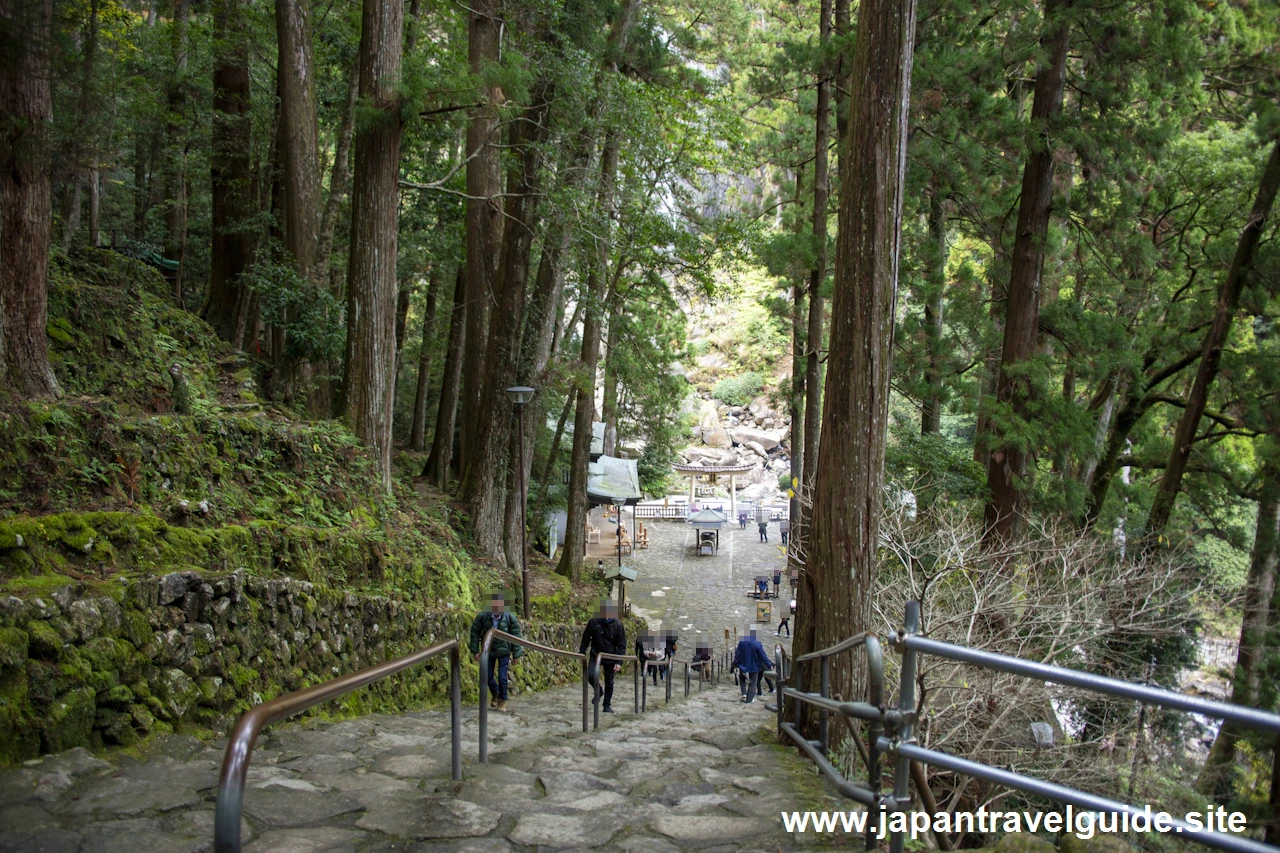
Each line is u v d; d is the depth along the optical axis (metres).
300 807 4.05
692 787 5.11
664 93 16.19
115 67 14.02
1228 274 13.34
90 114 7.06
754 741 7.23
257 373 13.55
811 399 16.28
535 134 16.72
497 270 18.98
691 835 4.02
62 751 4.43
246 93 16.11
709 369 63.62
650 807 4.46
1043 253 14.17
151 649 5.20
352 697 7.26
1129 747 8.01
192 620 5.62
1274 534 11.09
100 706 4.75
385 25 11.65
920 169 16.44
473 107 12.30
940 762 2.97
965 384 16.78
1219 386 13.86
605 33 18.78
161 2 17.09
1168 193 16.16
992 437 12.98
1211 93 15.44
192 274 21.52
